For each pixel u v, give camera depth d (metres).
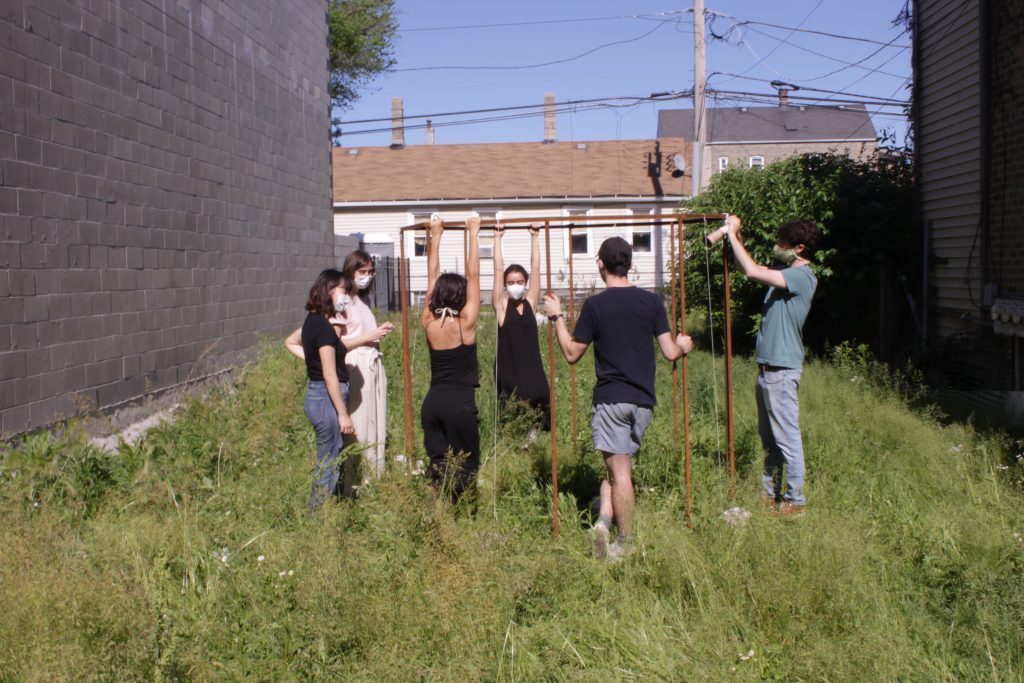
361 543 4.12
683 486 5.50
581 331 4.68
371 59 32.53
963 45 11.06
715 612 3.70
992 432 6.61
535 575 3.98
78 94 7.60
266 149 12.76
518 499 5.37
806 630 3.49
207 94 10.57
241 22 11.75
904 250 12.49
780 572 3.80
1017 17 9.53
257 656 3.43
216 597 3.73
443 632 3.51
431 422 5.17
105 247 8.02
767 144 46.59
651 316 4.66
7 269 6.54
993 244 10.18
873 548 4.42
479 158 31.69
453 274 5.20
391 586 3.77
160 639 3.28
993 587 3.83
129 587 3.55
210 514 4.60
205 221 10.47
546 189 29.28
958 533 4.52
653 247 28.72
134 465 5.72
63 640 3.20
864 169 13.32
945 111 11.65
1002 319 9.44
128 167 8.51
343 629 3.43
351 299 5.56
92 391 7.76
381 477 4.77
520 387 6.60
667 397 8.83
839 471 5.92
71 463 5.48
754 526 4.27
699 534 4.51
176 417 7.57
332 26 29.67
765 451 5.36
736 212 13.34
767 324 5.34
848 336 13.41
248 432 6.42
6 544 3.86
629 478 4.63
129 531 4.38
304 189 14.66
